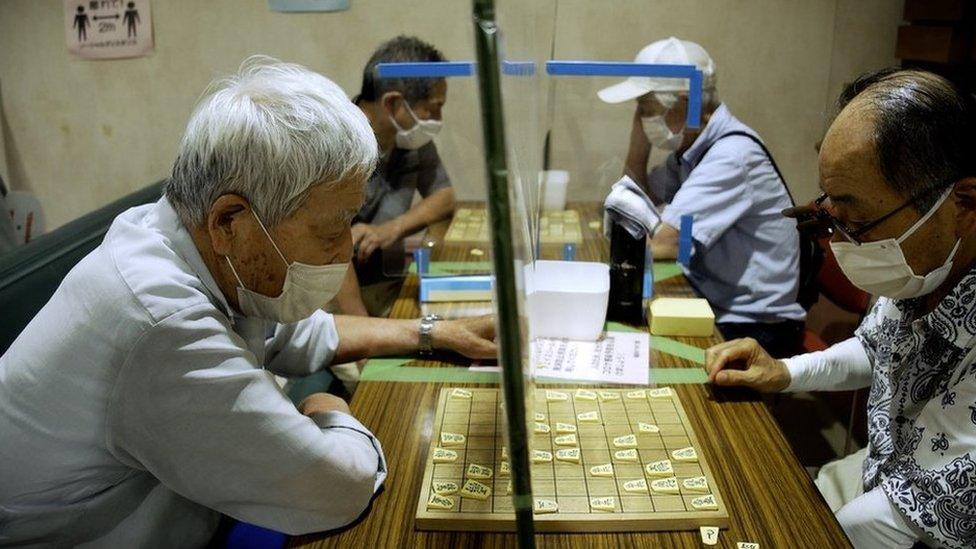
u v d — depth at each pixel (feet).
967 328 3.05
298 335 4.32
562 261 4.96
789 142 8.36
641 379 4.12
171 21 8.21
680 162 6.24
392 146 6.66
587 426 3.61
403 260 6.55
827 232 3.64
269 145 2.63
